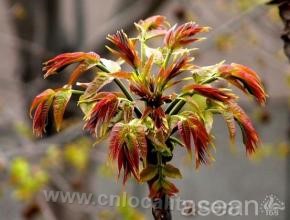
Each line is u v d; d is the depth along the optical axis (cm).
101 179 733
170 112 187
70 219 662
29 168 596
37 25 741
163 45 197
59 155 643
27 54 746
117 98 183
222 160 850
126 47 191
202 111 186
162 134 179
